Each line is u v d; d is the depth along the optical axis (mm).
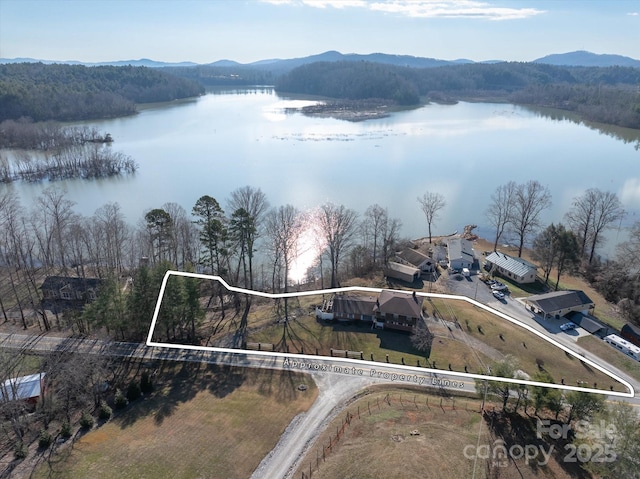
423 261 72375
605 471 32875
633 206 106688
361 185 122875
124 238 73188
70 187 120250
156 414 40281
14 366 42938
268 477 33625
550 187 120438
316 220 96000
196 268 68625
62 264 73625
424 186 122312
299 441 37094
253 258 81125
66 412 40812
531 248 87250
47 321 56438
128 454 35656
